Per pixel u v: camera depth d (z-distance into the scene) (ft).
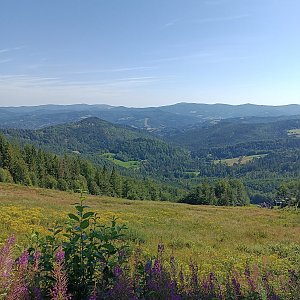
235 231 76.02
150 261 16.37
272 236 72.33
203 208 152.25
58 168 337.93
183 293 15.96
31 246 16.03
